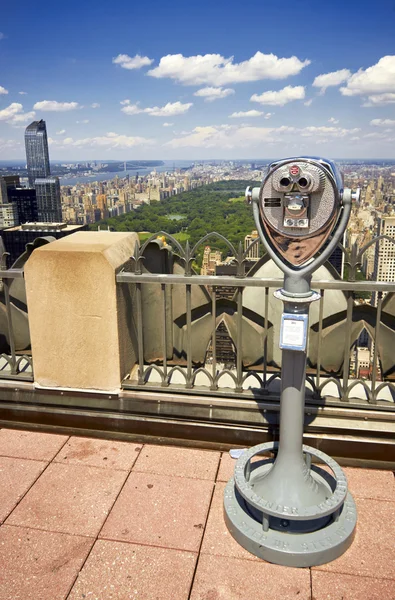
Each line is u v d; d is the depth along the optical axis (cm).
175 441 289
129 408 289
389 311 284
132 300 305
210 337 316
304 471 225
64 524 227
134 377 302
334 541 204
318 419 268
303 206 189
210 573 199
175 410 284
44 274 277
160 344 326
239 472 230
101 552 211
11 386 301
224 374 305
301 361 210
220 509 236
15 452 284
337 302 294
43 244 305
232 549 212
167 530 223
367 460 266
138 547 213
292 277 202
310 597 187
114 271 270
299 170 184
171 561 205
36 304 283
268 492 221
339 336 296
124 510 236
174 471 265
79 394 294
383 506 236
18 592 191
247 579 196
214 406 280
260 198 197
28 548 213
